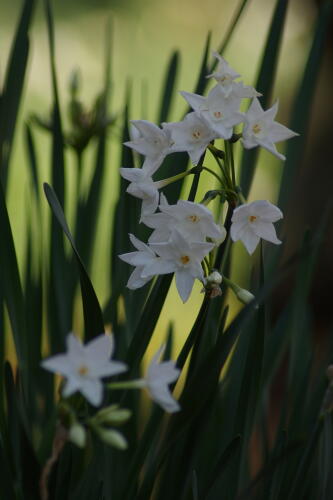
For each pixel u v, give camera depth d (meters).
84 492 1.38
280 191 1.50
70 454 1.36
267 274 1.49
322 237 1.48
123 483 1.42
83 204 1.52
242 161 1.48
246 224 1.35
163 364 1.31
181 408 1.35
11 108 1.47
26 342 1.41
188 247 1.33
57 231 1.47
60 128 1.47
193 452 1.40
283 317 1.49
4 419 1.39
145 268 1.34
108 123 1.59
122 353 1.46
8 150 1.47
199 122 1.34
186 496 1.43
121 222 1.44
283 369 2.61
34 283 1.49
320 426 1.40
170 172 1.44
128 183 1.43
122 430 1.45
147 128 1.36
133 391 1.45
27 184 1.57
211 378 1.34
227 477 1.41
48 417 1.48
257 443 1.96
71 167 2.77
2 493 1.36
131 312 1.45
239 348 1.45
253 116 1.35
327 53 2.74
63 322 1.49
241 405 1.39
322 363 1.51
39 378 1.49
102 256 2.17
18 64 1.46
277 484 1.43
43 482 1.30
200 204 1.34
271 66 1.49
